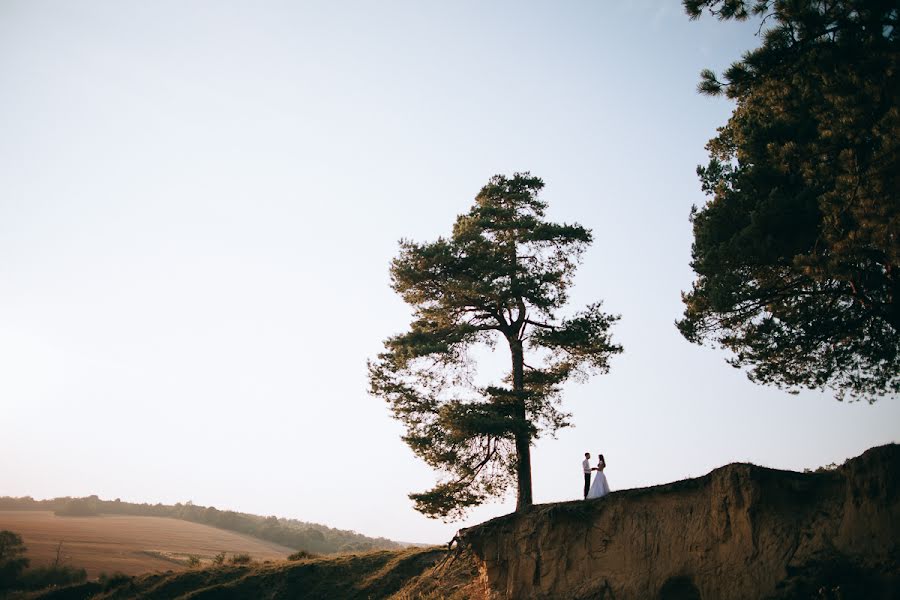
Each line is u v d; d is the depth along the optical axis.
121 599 42.53
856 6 13.74
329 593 37.03
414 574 35.66
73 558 118.62
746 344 22.20
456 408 28.08
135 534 173.75
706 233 20.66
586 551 22.75
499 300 30.42
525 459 28.77
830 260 16.36
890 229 14.86
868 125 15.17
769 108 18.98
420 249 30.81
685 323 22.47
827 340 21.42
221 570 43.91
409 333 31.58
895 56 13.79
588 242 32.06
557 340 29.75
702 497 20.98
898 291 18.61
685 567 20.25
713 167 22.23
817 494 19.19
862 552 17.25
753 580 18.52
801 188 18.89
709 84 15.34
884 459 17.83
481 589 27.08
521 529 24.80
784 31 14.40
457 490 29.14
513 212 33.25
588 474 24.94
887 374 21.52
